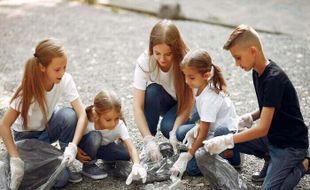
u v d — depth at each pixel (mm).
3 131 2986
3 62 5715
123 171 3234
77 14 8102
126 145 3184
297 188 3092
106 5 8758
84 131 3146
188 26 7434
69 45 6445
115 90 4887
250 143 3109
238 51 2811
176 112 3469
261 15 8203
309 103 4441
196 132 3141
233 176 2992
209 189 3086
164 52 3145
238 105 4461
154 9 8453
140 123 3332
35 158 3045
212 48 6258
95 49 6270
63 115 3145
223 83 3139
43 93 3006
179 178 3037
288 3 9117
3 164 3002
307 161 2930
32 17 7836
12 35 6855
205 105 3051
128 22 7656
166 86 3473
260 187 3119
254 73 2930
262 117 2852
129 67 5594
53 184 3010
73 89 3195
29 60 2943
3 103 4469
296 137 2908
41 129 3195
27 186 3066
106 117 3047
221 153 3154
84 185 3170
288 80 2848
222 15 8195
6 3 8789
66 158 2936
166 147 3395
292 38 6742
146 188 3115
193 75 2986
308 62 5668
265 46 6344
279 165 2869
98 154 3258
